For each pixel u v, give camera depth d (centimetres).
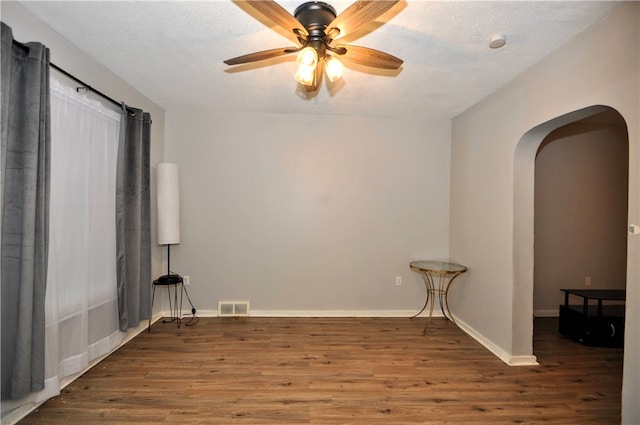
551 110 224
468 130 345
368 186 384
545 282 394
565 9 176
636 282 161
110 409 199
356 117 382
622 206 396
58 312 211
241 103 343
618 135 395
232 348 289
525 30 198
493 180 295
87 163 232
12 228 175
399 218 387
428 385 231
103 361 261
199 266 375
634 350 161
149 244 314
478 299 318
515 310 266
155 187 346
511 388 228
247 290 379
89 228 235
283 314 381
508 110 274
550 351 290
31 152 175
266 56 181
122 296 272
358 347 294
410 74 263
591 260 395
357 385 229
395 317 383
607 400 214
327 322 361
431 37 207
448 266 346
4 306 174
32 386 183
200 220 374
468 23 191
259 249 379
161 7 183
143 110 321
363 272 386
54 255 202
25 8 185
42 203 183
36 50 177
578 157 392
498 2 172
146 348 287
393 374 246
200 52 235
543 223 392
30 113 175
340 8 181
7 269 174
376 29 198
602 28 185
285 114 378
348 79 276
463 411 201
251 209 379
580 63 200
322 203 382
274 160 379
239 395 215
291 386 227
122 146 268
